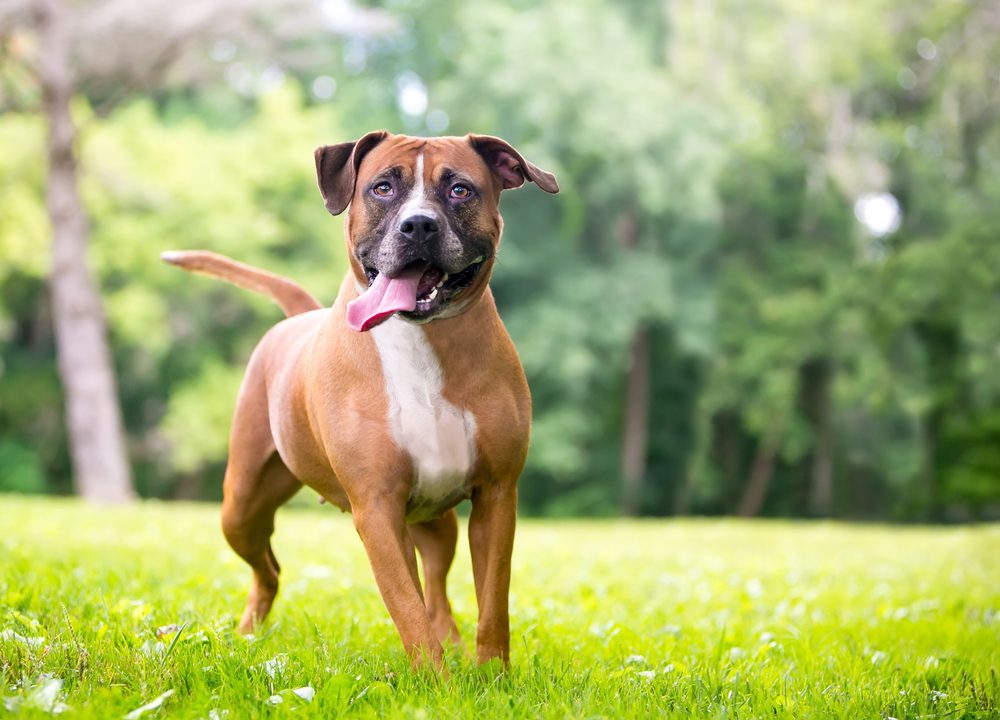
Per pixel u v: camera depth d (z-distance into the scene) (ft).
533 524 58.03
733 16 91.15
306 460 14.76
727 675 13.88
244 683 11.66
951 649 17.25
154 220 74.79
